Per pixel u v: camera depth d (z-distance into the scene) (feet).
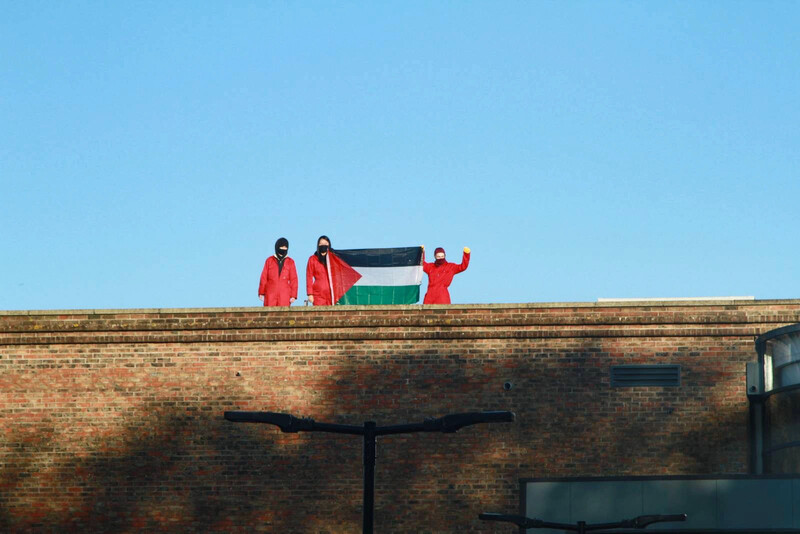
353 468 100.27
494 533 98.43
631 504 90.94
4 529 101.40
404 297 112.16
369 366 101.76
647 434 99.09
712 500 89.97
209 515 100.42
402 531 99.09
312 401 101.55
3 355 104.12
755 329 99.71
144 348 103.40
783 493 89.15
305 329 102.63
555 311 101.19
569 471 98.89
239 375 102.42
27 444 102.58
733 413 98.78
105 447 102.17
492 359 101.09
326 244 112.68
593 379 100.17
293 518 99.96
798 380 95.45
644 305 100.68
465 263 112.27
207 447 101.50
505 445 99.71
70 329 103.91
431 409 100.68
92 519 101.04
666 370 99.81
